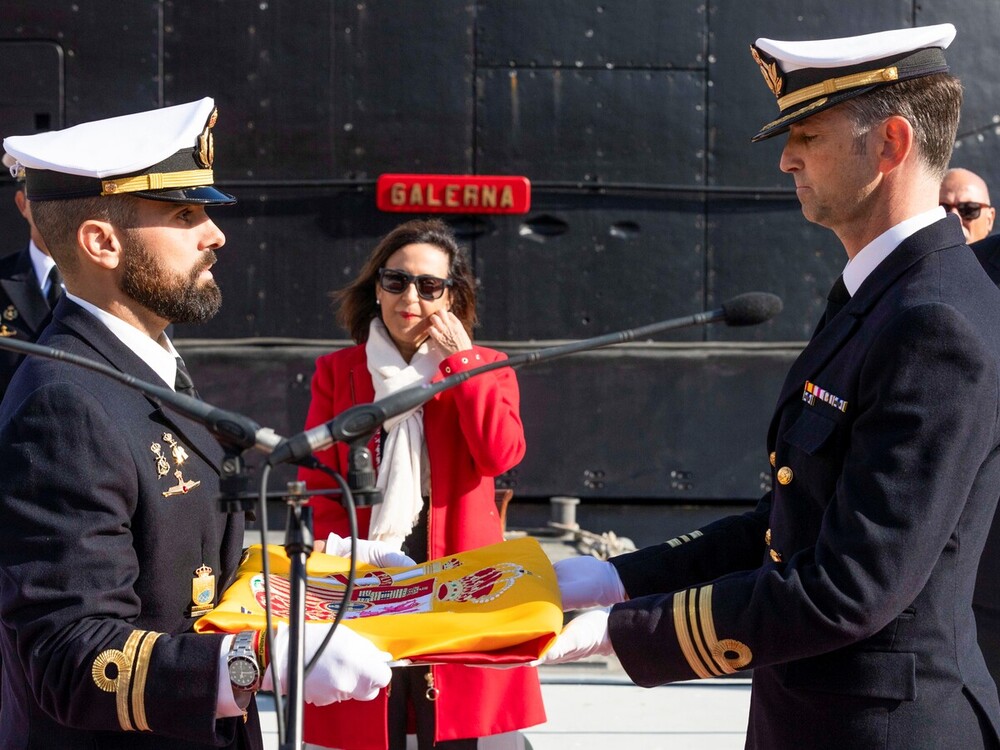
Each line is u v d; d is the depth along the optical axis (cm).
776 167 654
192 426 269
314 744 390
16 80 639
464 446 424
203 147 272
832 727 262
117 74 638
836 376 264
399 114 645
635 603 269
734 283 657
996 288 265
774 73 283
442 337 430
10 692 268
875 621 242
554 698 578
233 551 279
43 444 240
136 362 262
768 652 252
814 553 254
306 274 647
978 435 245
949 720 257
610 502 664
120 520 244
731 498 655
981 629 383
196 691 233
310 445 229
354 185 643
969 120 657
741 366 654
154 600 253
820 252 658
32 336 506
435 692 394
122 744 252
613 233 654
